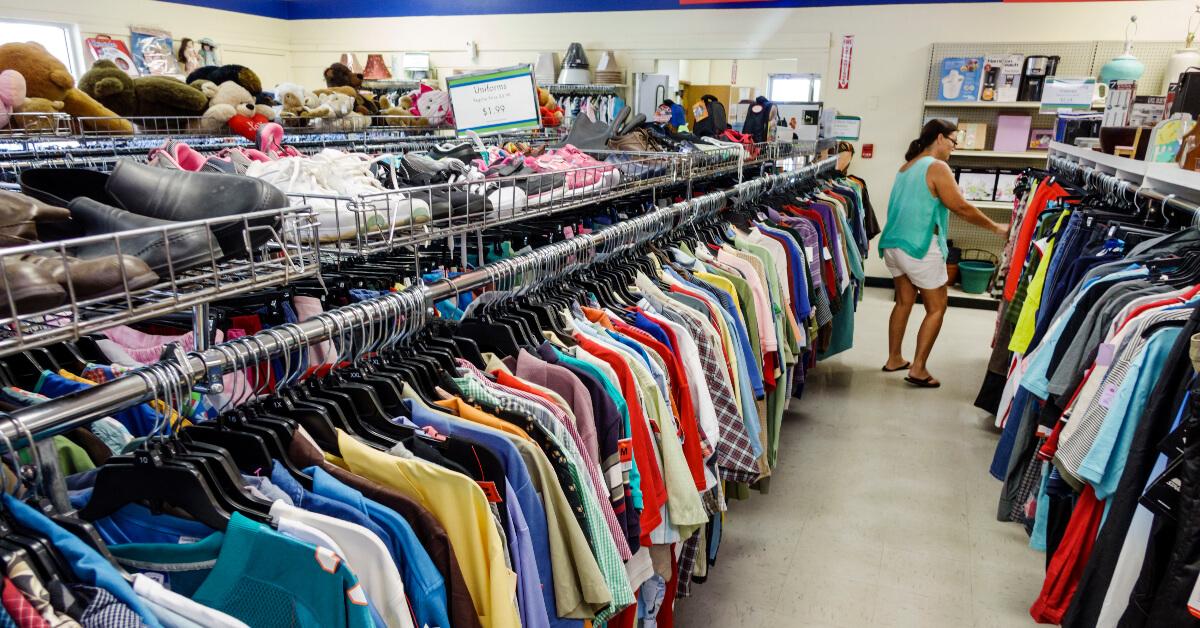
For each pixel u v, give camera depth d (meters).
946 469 3.31
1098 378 1.79
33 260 0.70
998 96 6.23
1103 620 1.68
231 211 0.93
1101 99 5.71
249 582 0.85
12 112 2.95
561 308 1.64
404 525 0.91
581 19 7.77
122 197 0.98
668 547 1.75
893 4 6.64
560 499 1.18
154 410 1.03
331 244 1.28
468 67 8.30
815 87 7.07
